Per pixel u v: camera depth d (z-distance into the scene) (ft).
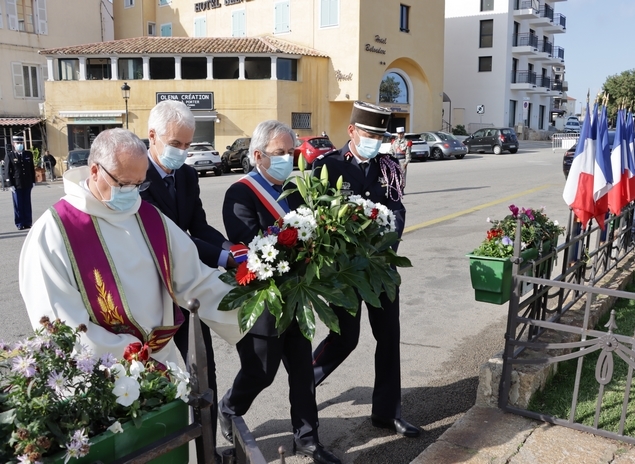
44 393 5.52
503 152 100.83
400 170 12.22
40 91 103.65
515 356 12.25
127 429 5.92
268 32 105.09
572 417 11.00
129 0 124.47
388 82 105.70
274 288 8.55
